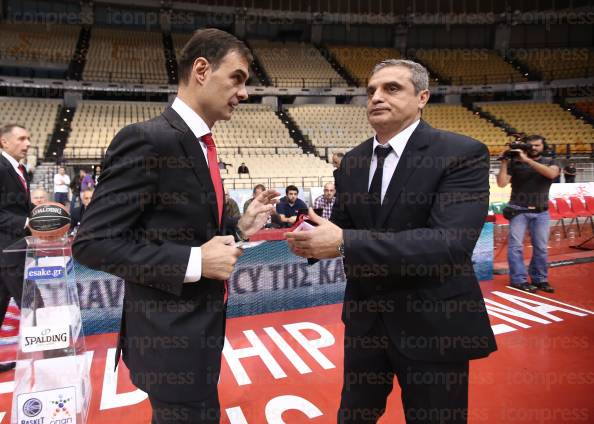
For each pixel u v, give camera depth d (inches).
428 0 786.8
